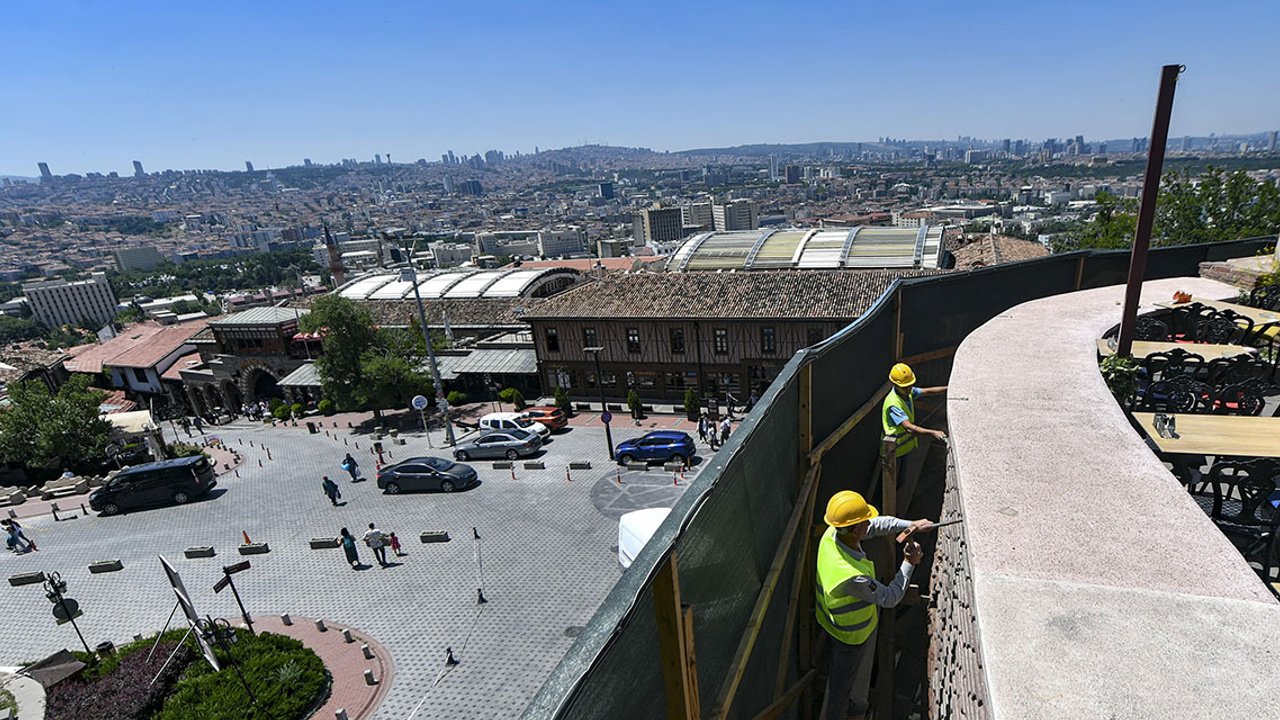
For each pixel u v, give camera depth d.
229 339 51.72
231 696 15.01
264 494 29.45
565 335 41.66
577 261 101.12
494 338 49.09
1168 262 11.31
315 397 49.78
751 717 3.70
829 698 4.00
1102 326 7.34
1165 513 3.19
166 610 20.33
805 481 5.12
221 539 25.06
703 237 53.50
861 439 6.99
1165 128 5.20
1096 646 2.28
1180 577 2.65
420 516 25.25
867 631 3.95
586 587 19.36
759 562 3.83
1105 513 3.22
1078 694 2.07
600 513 24.11
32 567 24.11
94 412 39.62
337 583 20.77
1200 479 4.27
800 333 35.50
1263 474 4.00
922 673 7.59
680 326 38.12
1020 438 4.26
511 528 23.48
